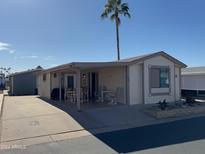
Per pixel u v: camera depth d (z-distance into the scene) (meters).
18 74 30.89
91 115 11.97
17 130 9.49
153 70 15.94
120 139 8.06
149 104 15.23
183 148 6.82
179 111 12.55
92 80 19.83
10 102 18.61
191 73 22.77
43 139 8.34
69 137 8.54
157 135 8.48
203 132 8.73
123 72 15.59
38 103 17.23
